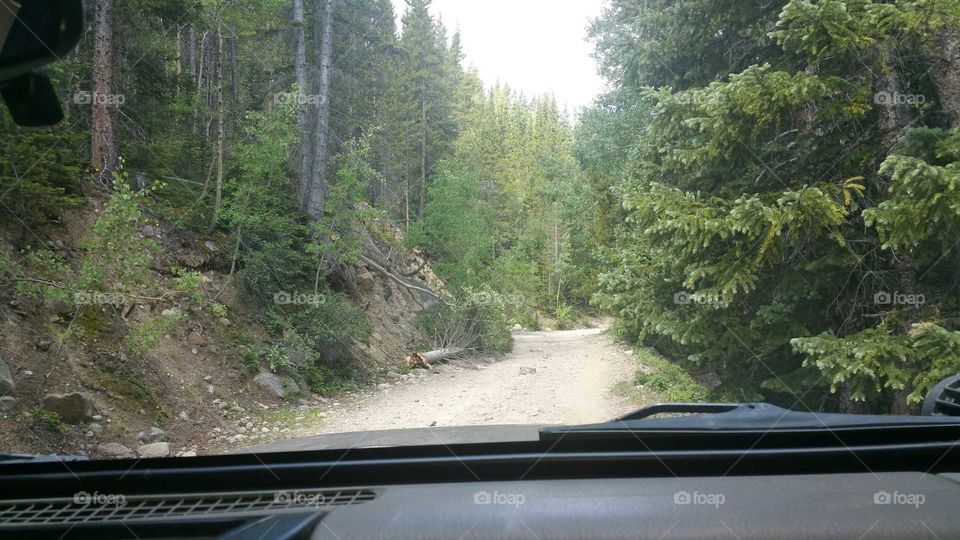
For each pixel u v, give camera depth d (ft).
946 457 6.63
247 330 50.26
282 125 53.67
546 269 193.77
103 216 33.73
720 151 30.22
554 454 6.84
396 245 89.10
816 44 25.96
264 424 39.19
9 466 7.00
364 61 123.24
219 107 57.82
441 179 85.10
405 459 6.97
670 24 40.24
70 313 35.27
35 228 37.37
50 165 38.93
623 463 6.83
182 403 37.76
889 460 6.71
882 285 30.32
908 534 4.98
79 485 6.70
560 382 53.67
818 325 32.91
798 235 27.63
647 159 39.93
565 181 188.03
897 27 25.82
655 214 30.73
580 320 185.88
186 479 6.77
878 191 29.99
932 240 26.94
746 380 35.78
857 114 27.73
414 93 175.73
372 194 124.06
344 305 59.72
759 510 5.40
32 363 31.04
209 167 61.26
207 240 53.88
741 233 28.84
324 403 47.75
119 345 36.83
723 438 7.09
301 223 65.16
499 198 210.79
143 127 60.59
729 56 39.22
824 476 6.42
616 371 56.08
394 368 64.49
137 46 57.77
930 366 25.21
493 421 37.76
